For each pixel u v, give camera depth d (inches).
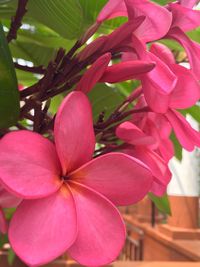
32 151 5.4
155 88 5.8
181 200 24.0
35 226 5.3
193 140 6.8
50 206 5.5
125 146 7.1
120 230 5.6
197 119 11.5
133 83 11.8
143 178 5.8
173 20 6.6
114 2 6.5
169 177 7.0
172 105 6.9
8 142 5.2
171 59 6.7
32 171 5.3
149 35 6.5
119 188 5.9
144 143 6.9
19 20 7.1
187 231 23.2
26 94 6.6
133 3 5.9
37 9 7.7
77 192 5.8
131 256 32.1
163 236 24.3
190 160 23.9
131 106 9.5
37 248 5.1
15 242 5.1
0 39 5.6
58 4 7.2
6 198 6.0
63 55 6.6
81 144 5.8
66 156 5.7
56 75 6.5
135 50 6.4
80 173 5.9
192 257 19.3
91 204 5.8
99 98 11.5
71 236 5.3
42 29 11.0
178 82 6.6
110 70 6.2
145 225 30.2
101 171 5.9
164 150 7.9
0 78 5.7
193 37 9.1
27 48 11.1
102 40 6.5
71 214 5.5
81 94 5.7
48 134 6.8
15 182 5.1
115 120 7.5
